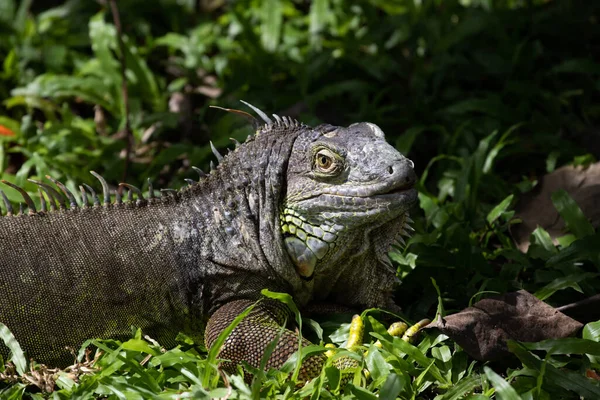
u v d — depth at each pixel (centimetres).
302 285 844
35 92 1342
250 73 1393
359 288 859
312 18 1502
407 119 1280
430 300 885
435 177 1166
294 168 812
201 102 1406
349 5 1564
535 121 1234
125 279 814
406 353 774
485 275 920
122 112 1312
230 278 825
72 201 859
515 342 741
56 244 816
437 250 926
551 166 1126
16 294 795
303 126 846
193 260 827
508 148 1199
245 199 827
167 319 828
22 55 1468
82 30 1584
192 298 828
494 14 1488
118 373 774
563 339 745
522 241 1012
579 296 875
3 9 1565
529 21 1482
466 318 786
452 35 1403
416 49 1438
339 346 834
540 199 1052
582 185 1040
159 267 820
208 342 795
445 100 1348
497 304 807
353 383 732
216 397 675
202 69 1489
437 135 1275
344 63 1439
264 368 742
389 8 1580
